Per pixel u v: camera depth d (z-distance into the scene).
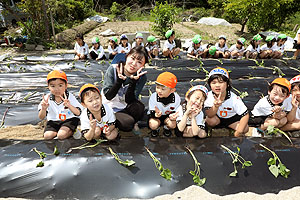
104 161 2.85
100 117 3.27
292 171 2.82
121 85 3.59
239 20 22.39
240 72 7.22
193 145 3.18
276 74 7.22
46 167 2.76
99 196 2.54
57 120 3.61
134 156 2.93
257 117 3.99
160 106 3.58
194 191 2.58
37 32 15.17
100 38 15.87
